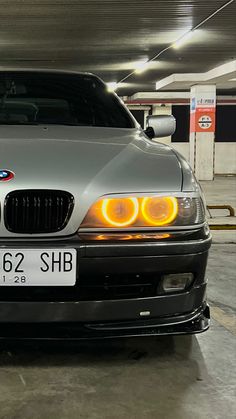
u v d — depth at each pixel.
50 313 1.72
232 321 2.56
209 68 14.81
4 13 8.27
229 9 8.09
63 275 1.69
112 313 1.75
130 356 2.06
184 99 22.23
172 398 1.71
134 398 1.70
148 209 1.74
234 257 4.33
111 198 1.72
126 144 2.06
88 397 1.70
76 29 9.50
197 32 9.81
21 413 1.58
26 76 2.86
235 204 9.07
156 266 1.74
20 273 1.68
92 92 2.81
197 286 1.84
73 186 1.71
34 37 10.19
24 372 1.88
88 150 1.93
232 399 1.72
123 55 12.34
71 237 1.70
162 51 11.81
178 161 1.97
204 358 2.06
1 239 1.69
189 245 1.77
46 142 1.98
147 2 7.66
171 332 1.82
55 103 2.69
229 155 23.33
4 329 1.75
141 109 23.09
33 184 1.70
